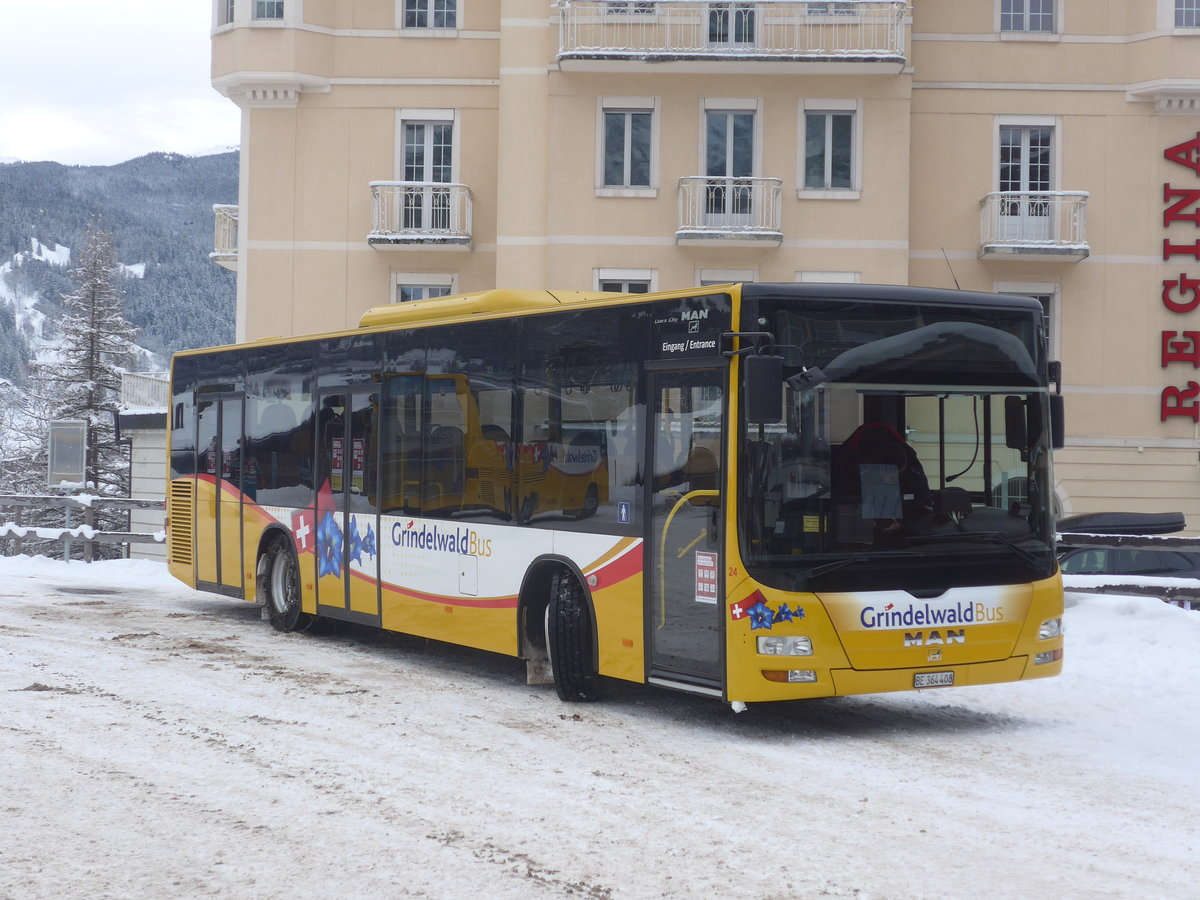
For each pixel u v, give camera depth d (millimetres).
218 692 11180
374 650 14062
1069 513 31297
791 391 9336
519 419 11555
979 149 31453
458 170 32500
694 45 30547
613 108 30875
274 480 15500
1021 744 9461
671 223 30859
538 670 11531
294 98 32500
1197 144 31234
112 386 58438
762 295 9336
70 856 6512
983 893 6023
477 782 8117
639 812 7426
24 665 12352
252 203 32656
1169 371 31359
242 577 16156
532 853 6602
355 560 13914
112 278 59562
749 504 9234
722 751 9156
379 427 13570
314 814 7328
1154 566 16547
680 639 9797
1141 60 31062
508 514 11648
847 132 30875
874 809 7547
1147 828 7188
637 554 10195
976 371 9836
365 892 5984
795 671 9172
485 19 32469
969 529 9727
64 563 24094
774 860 6500
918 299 9734
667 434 9953
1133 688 11688
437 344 12703
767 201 30375
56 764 8461
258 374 15906
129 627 15586
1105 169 31359
